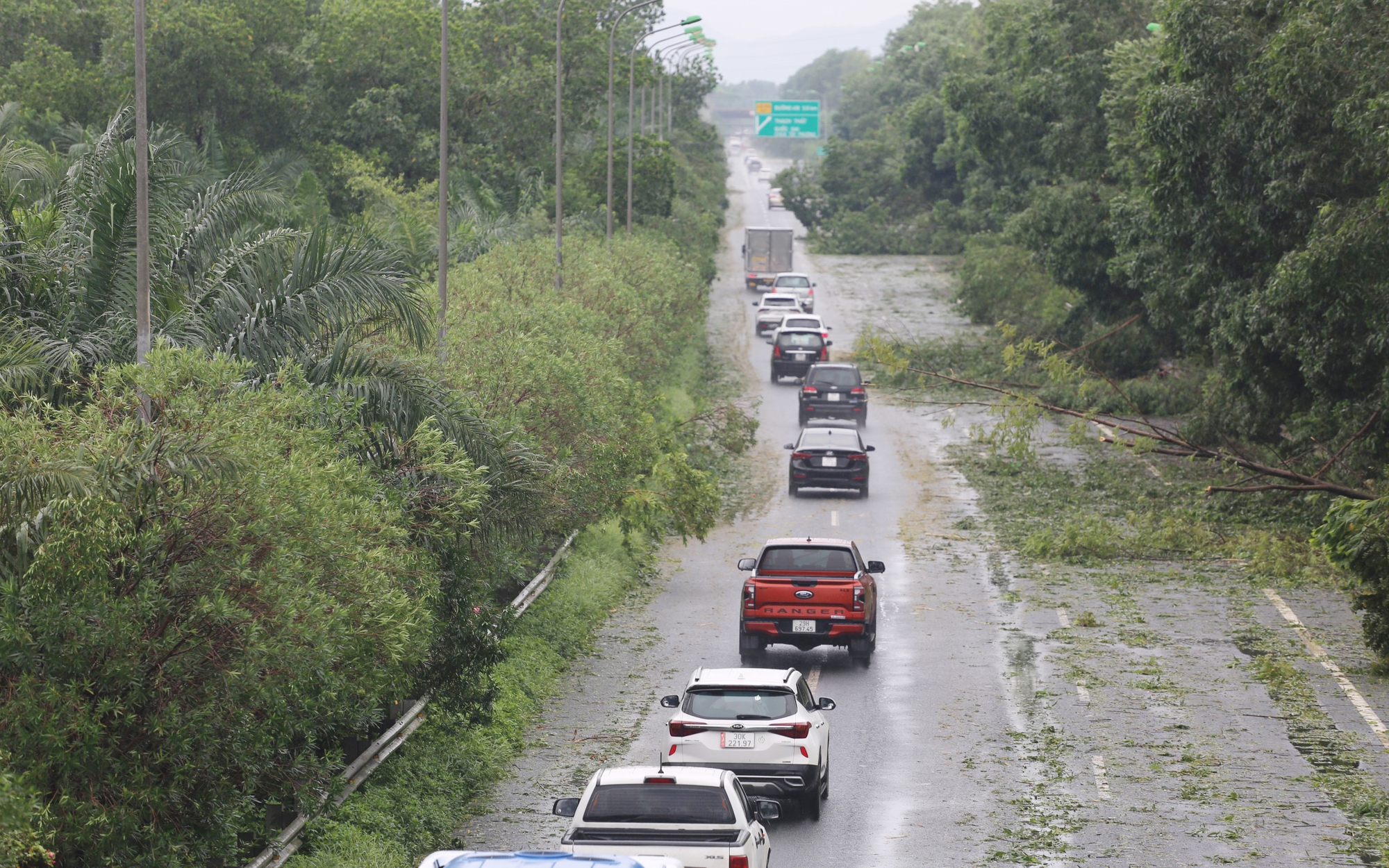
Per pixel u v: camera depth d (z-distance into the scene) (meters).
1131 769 33.75
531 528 36.59
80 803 19.52
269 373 31.59
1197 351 81.38
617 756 34.59
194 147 82.88
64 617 19.72
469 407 33.66
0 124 81.50
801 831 29.36
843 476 72.12
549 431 41.25
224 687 20.94
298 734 25.55
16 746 19.17
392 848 26.41
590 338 49.59
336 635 21.39
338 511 23.05
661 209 140.38
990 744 35.91
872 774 33.59
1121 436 86.69
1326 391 56.16
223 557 20.98
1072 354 100.12
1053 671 43.06
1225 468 60.69
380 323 35.59
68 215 34.16
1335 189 56.53
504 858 16.80
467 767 32.28
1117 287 98.12
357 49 121.50
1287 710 38.88
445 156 45.66
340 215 106.31
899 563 59.44
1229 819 30.06
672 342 87.25
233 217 34.78
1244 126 58.66
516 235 88.19
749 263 176.50
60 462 19.56
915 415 97.88
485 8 141.88
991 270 137.62
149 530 20.72
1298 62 54.34
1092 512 68.50
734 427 79.44
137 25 27.19
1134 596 53.31
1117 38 101.31
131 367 22.25
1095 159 101.56
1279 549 56.66
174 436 20.73
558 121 68.62
